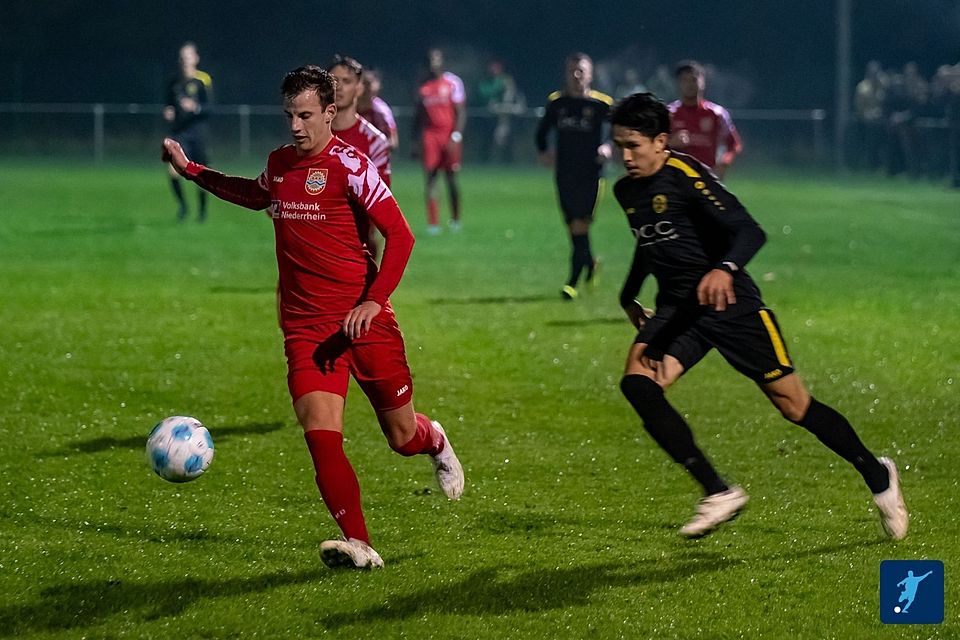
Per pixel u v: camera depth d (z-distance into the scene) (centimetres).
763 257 4569
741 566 1403
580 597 1305
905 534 1482
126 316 3102
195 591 1319
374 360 1422
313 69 1398
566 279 3925
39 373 2417
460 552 1449
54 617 1246
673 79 10781
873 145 9712
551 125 3484
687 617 1254
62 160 10150
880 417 2153
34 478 1742
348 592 1313
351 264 1407
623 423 2112
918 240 5162
